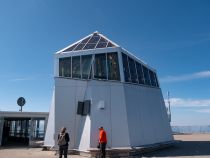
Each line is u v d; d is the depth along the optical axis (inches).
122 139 785.6
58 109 839.1
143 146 821.2
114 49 871.7
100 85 823.1
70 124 833.5
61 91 852.0
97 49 864.9
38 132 1315.2
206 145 1095.0
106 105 805.9
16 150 926.4
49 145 923.4
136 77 946.1
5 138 1360.7
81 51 874.1
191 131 2871.6
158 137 973.8
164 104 1128.2
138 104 900.0
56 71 869.2
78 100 844.6
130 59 939.3
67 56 879.7
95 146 753.6
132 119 837.2
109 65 857.5
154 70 1149.1
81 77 856.3
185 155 756.0
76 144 810.2
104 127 780.6
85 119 807.7
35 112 1145.4
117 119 801.6
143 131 877.8
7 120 1438.2
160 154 783.7
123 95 832.3
